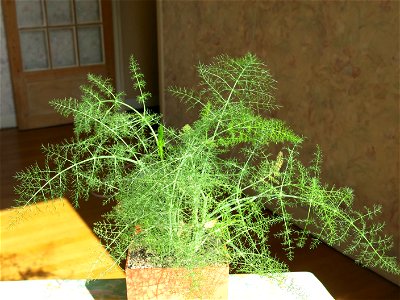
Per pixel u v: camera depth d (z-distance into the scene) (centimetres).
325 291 142
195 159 123
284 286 132
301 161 333
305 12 309
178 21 446
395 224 276
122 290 141
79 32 588
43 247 318
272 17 336
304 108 324
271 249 313
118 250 124
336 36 291
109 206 371
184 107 460
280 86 341
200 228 120
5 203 381
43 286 143
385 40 262
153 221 117
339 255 308
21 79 564
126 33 615
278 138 129
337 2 286
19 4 546
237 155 345
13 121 587
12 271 290
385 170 277
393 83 262
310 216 327
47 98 582
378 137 277
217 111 133
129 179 125
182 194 119
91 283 144
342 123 299
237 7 367
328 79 302
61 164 132
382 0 260
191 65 439
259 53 355
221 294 122
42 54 573
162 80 489
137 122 131
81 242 323
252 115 132
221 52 396
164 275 118
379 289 278
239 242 125
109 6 595
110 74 619
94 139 130
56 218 352
